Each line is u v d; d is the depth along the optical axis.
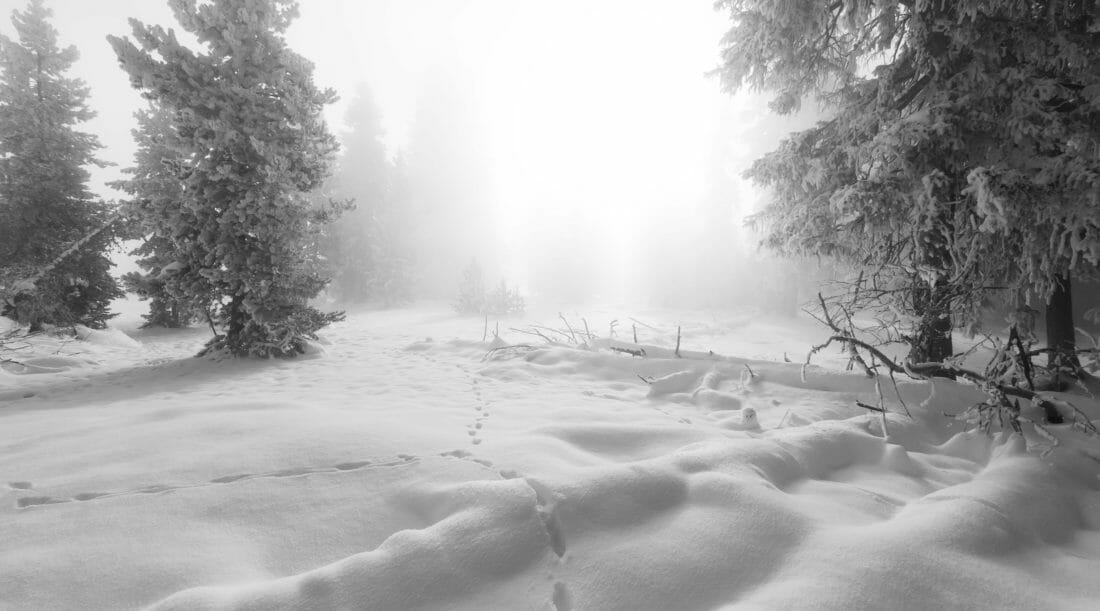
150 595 2.10
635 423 4.47
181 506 2.82
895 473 3.75
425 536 2.33
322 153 9.74
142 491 2.99
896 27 7.41
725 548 2.42
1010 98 6.23
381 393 6.11
